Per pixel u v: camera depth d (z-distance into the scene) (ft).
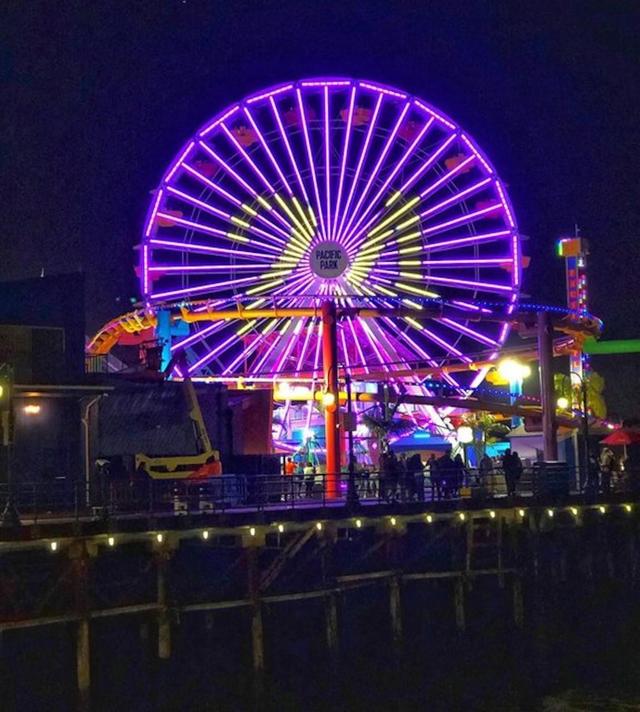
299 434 236.02
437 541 135.74
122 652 109.09
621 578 153.17
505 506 134.72
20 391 138.82
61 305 147.33
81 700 98.73
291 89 229.25
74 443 142.61
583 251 276.41
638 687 136.15
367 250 228.22
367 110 229.66
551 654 138.82
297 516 115.24
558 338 237.45
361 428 225.97
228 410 180.04
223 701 113.50
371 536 131.75
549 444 154.40
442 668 131.03
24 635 101.04
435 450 219.61
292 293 226.17
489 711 125.80
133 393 160.56
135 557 111.65
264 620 114.01
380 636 127.75
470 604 137.69
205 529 108.27
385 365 192.95
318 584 121.70
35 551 103.45
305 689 119.96
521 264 228.43
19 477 138.41
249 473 173.78
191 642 112.37
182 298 222.48
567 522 145.59
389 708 121.80
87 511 122.42
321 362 225.56
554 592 143.23
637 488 155.84
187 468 151.23
